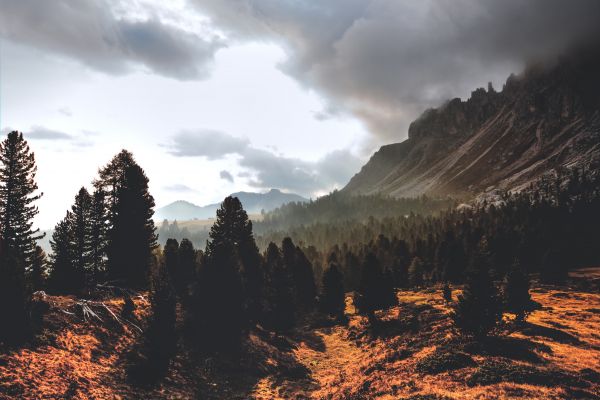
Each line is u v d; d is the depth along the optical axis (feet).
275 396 106.83
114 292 145.69
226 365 123.54
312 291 237.86
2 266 91.81
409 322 158.40
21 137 139.23
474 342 108.88
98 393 83.97
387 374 101.30
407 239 461.78
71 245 147.64
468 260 265.34
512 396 69.41
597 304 179.11
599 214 398.83
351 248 410.31
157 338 102.47
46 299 116.57
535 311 164.04
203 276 138.82
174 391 98.94
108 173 162.71
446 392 76.38
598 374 81.25
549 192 604.90
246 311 157.48
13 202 137.59
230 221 190.49
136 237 160.25
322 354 154.40
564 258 253.65
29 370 80.69
